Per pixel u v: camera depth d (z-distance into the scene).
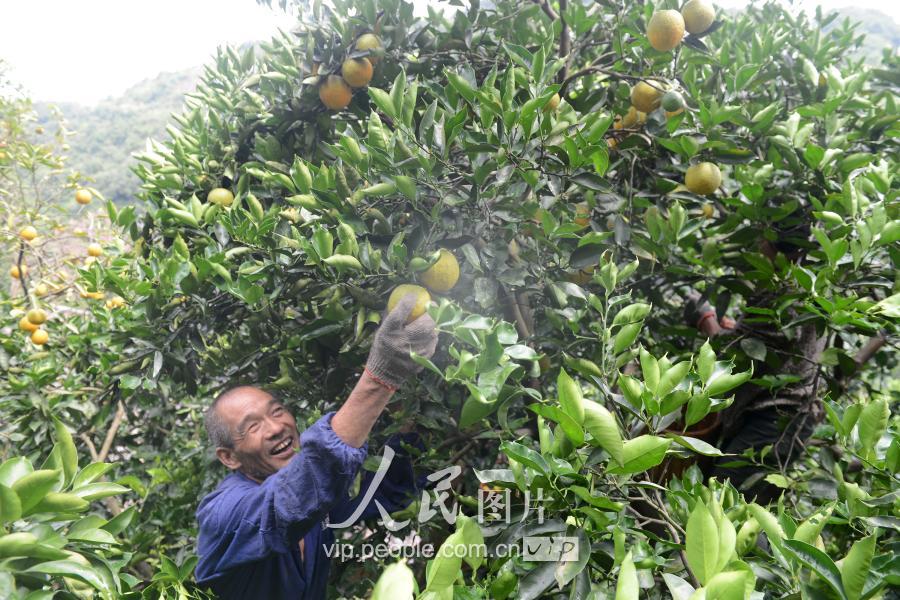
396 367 1.64
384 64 2.50
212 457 3.20
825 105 2.46
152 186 2.77
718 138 2.36
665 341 2.82
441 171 1.92
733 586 0.84
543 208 2.08
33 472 1.12
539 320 2.67
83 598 1.27
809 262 2.74
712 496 1.32
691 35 2.34
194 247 2.70
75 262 4.85
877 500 1.38
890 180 2.17
